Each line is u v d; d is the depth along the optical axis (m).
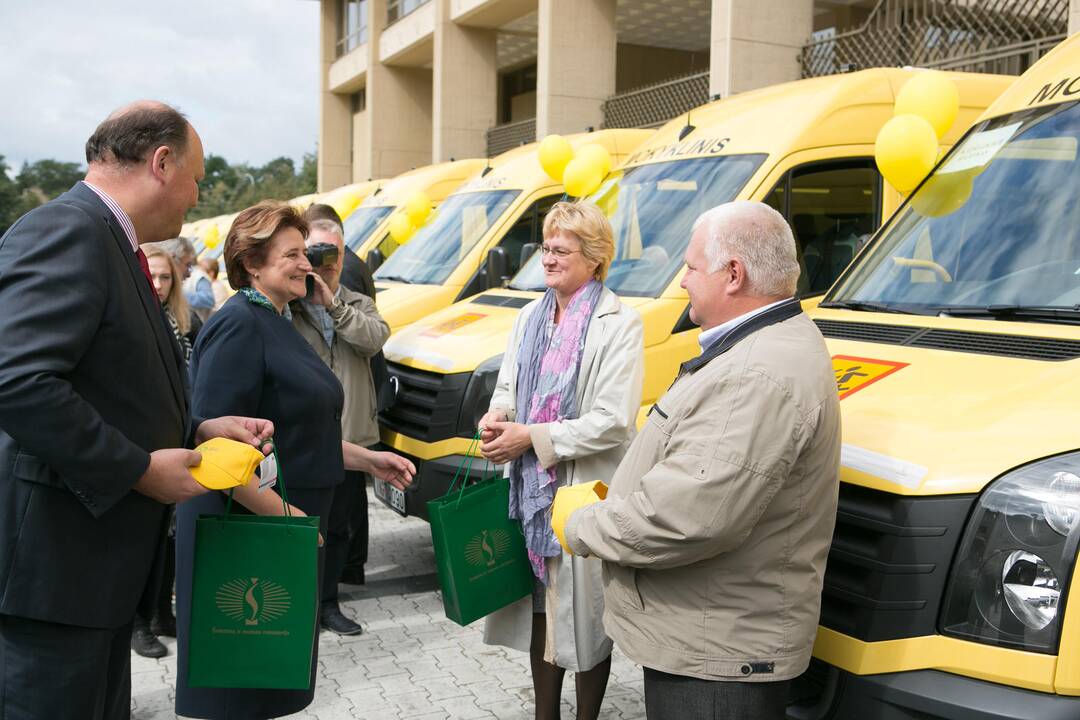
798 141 5.53
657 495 2.37
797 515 2.42
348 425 5.20
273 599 2.82
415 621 5.22
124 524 2.48
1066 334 3.06
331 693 4.33
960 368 3.03
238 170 86.69
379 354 5.49
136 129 2.48
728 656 2.41
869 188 5.75
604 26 18.41
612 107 18.20
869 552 2.65
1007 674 2.38
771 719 2.46
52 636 2.40
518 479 3.54
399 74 28.52
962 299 3.56
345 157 34.12
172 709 4.25
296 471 3.52
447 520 3.38
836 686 2.67
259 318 3.48
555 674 3.66
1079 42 4.07
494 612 3.64
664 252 5.52
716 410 2.37
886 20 12.35
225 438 2.78
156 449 2.53
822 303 4.08
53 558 2.36
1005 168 3.88
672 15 22.09
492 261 6.90
